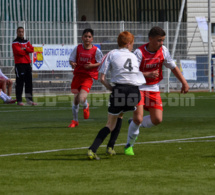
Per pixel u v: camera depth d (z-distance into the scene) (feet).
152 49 79.87
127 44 74.59
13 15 223.10
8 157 74.43
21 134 101.71
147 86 81.30
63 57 208.23
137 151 79.97
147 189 54.85
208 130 107.86
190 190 54.34
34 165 68.28
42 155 76.13
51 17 227.40
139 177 60.64
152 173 62.90
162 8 293.84
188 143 88.22
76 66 113.19
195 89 235.61
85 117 121.60
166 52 80.74
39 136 98.58
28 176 61.46
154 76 77.61
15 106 171.12
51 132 104.94
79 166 67.56
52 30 208.95
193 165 67.87
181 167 66.54
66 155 76.07
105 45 214.28
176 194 52.75
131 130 76.18
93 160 71.97
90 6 285.23
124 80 73.00
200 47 243.19
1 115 141.59
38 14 226.38
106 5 286.87
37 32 207.51
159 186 56.18
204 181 58.49
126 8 289.33
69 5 229.04
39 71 207.10
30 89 173.78
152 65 80.23
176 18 294.87
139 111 76.13
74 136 98.48
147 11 291.99
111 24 214.90
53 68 207.10
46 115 141.49
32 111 153.48
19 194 52.85
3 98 168.45
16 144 87.97
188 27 238.89
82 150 80.84
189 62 232.12
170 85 231.09
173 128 111.55
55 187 55.88
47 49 206.08
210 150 80.23
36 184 57.31
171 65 81.20
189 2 295.69
